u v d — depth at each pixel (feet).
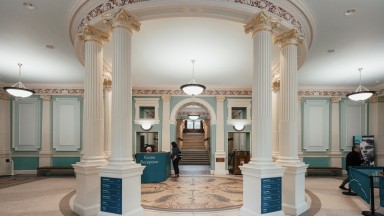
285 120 17.87
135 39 21.06
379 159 38.45
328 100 40.81
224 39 21.07
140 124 40.91
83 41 17.80
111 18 15.39
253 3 15.53
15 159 38.83
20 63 27.81
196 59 26.32
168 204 20.88
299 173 17.65
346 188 27.35
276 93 28.58
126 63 15.51
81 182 16.90
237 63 27.68
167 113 40.98
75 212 17.24
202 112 69.82
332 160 39.91
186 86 28.89
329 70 30.32
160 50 23.62
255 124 15.87
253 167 15.43
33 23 18.19
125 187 14.85
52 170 36.68
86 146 16.97
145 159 31.78
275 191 15.33
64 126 39.34
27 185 29.45
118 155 15.19
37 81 37.45
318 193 25.43
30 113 39.34
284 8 16.49
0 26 18.63
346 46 22.30
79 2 15.96
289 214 17.15
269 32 15.90
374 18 17.22
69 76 34.17
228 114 41.27
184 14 15.55
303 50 19.93
